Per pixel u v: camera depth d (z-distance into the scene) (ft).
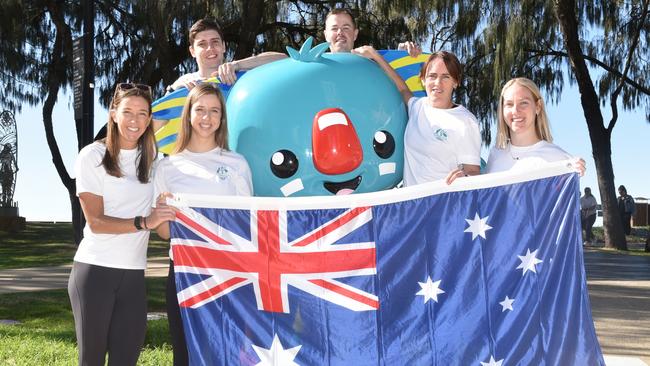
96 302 12.55
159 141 15.49
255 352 12.98
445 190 13.09
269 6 58.29
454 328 12.79
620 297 30.17
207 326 13.03
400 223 13.14
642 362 18.53
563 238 12.62
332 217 13.16
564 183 12.73
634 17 65.62
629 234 79.10
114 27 62.64
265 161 14.08
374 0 57.06
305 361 12.93
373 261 13.08
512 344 12.57
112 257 12.62
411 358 12.84
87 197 12.60
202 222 13.07
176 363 13.60
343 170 13.61
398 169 14.70
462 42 61.93
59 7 61.77
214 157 13.35
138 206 12.99
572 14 60.75
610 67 68.28
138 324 12.88
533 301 12.60
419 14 58.65
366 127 14.14
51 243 63.31
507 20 56.59
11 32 60.44
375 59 15.51
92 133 30.50
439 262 12.99
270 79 14.46
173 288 13.58
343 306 13.02
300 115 13.94
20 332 21.58
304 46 14.84
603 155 64.03
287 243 13.12
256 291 13.14
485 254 12.90
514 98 13.55
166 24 51.80
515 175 12.87
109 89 63.52
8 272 39.34
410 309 12.96
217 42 16.49
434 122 14.01
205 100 13.03
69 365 17.24
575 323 12.34
